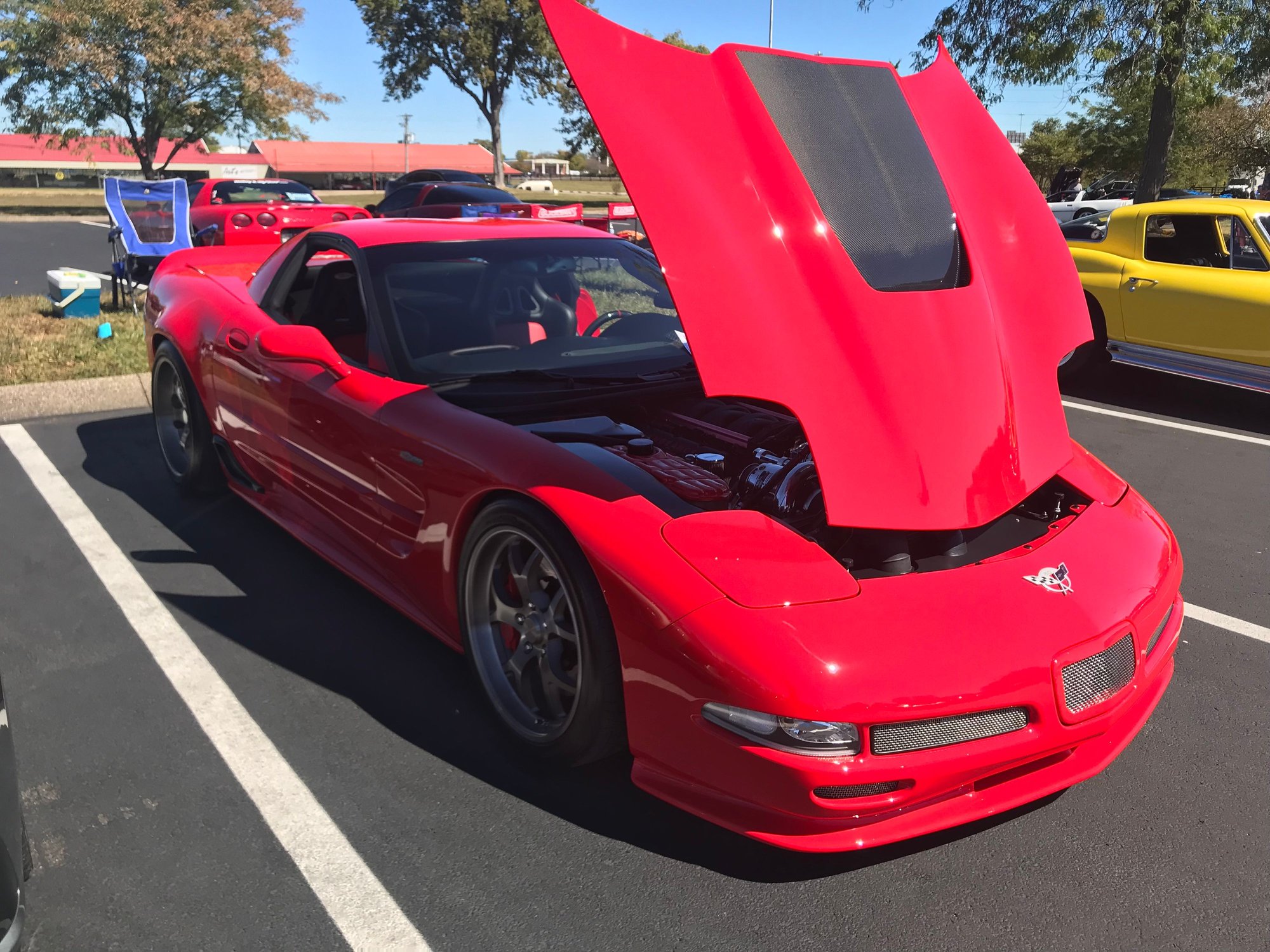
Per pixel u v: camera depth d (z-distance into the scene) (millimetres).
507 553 2533
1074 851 2219
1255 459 5582
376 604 3365
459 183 15641
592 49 2334
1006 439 2453
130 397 6008
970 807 2061
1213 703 2887
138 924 1945
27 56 35156
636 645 2072
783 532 2188
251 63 37375
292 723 2650
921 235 2635
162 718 2668
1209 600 3629
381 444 2869
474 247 3516
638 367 3268
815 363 2314
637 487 2340
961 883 2109
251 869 2107
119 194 8305
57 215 32312
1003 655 1969
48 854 2135
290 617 3254
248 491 3984
